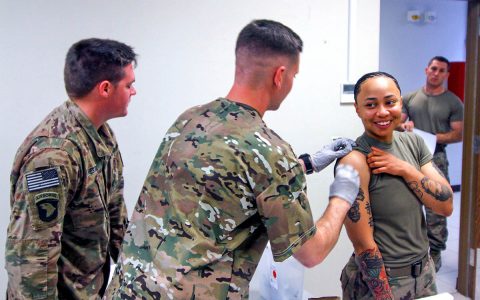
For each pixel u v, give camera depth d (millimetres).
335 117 2365
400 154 1312
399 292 1266
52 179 1078
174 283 882
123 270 976
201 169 893
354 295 1352
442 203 1263
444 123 3062
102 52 1180
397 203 1235
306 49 2252
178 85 2008
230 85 2105
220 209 887
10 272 1095
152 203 968
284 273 1256
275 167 891
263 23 996
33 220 1065
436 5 5199
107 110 1244
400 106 1237
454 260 3383
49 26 1765
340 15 2303
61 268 1217
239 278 933
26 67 1751
